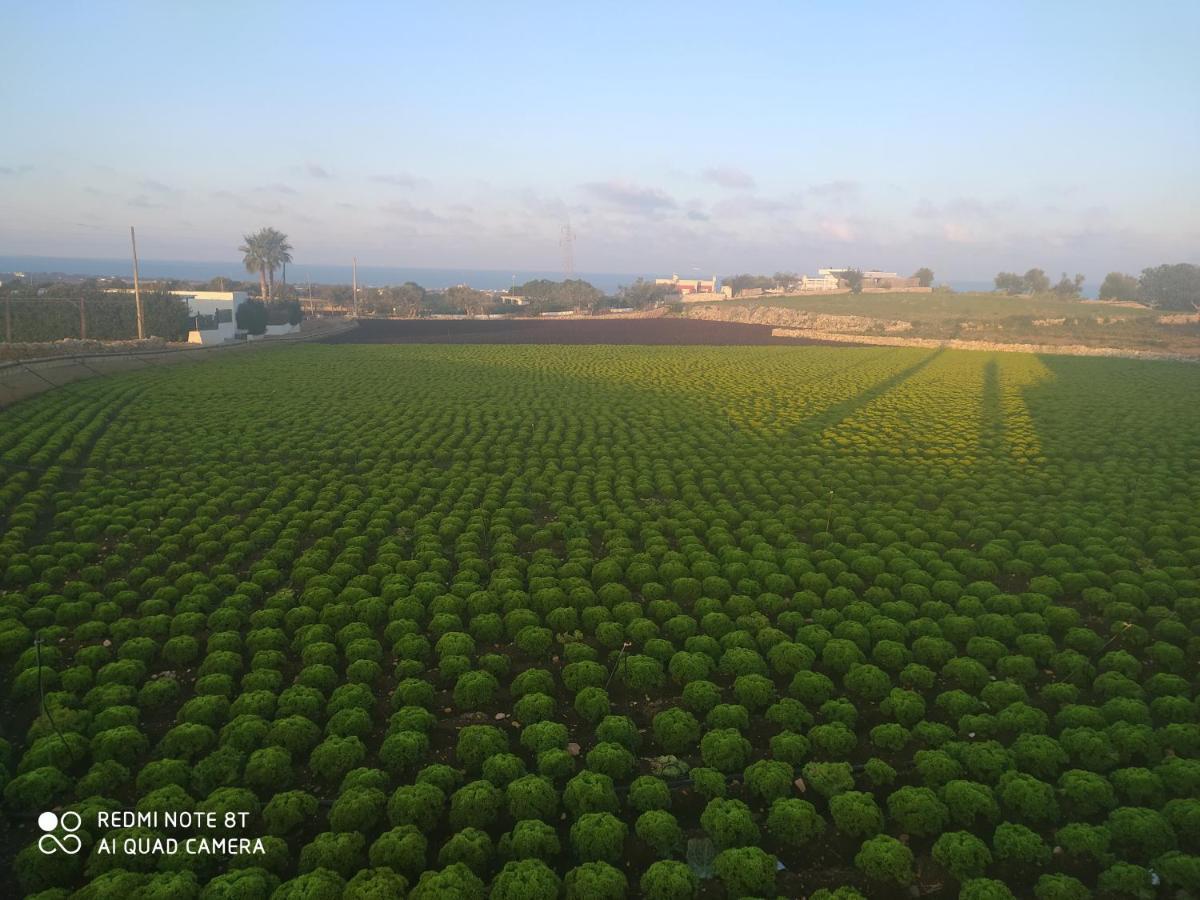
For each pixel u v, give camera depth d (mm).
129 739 16203
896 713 18047
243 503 31812
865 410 54906
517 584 24188
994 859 13938
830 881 13688
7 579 24047
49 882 12992
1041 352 98625
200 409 49625
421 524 29531
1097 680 19344
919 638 21203
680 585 24125
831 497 32625
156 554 26125
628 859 14094
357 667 19219
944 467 39250
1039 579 24797
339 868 13266
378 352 88750
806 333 129125
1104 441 44969
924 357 91125
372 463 38156
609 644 21031
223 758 15727
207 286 141125
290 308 118812
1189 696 18906
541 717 17781
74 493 32094
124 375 63250
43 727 16609
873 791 15891
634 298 198750
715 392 62188
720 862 13328
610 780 15227
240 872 12703
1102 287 185625
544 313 178000
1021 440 44906
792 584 24594
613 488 35969
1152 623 22688
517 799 14633
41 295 87500
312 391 57969
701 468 38156
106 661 19859
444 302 186125
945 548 28172
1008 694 18562
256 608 23578
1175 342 99562
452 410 52062
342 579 24812
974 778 15914
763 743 17500
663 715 17438
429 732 17438
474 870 13430
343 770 15836
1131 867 13156
